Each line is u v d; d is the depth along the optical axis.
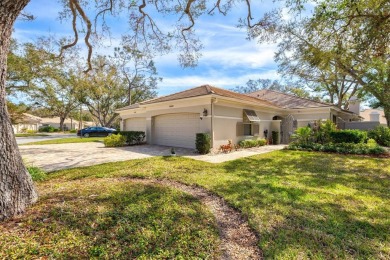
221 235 3.79
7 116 3.98
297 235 3.66
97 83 30.03
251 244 3.52
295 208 4.75
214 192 5.83
